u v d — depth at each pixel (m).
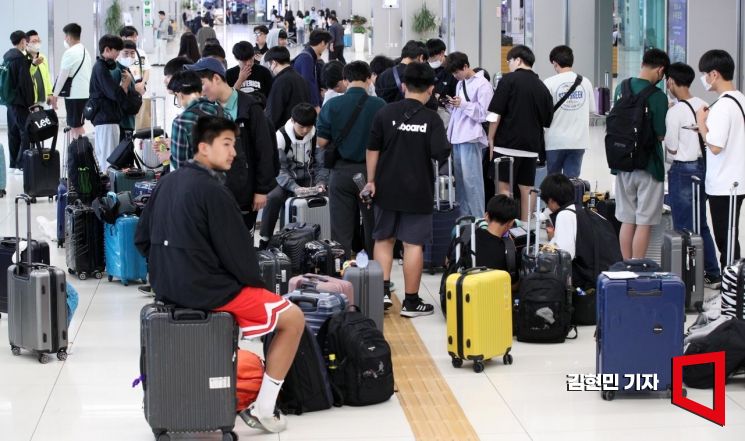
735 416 5.79
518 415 5.82
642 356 5.95
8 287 6.96
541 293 7.12
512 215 7.37
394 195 7.70
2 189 13.05
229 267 5.16
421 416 5.82
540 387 6.29
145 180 10.29
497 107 9.77
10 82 14.10
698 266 7.91
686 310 7.99
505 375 6.51
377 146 7.73
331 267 7.80
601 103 21.45
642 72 8.45
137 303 8.38
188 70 7.02
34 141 12.62
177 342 5.16
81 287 8.95
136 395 6.23
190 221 5.12
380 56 12.11
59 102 23.00
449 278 6.57
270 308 5.30
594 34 23.22
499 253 7.39
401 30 37.66
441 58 11.28
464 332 6.50
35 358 6.95
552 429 5.62
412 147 7.64
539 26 23.36
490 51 24.84
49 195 12.68
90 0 23.05
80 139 9.86
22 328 6.87
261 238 9.54
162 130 10.72
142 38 39.50
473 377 6.48
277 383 5.50
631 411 5.89
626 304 5.91
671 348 5.95
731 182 8.24
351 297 6.67
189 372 5.18
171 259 5.16
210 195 5.13
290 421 5.75
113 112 12.27
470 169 10.09
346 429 5.62
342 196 8.54
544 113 9.84
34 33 14.46
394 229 7.90
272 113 10.73
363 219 8.66
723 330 6.23
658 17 18.88
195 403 5.20
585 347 7.08
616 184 8.77
